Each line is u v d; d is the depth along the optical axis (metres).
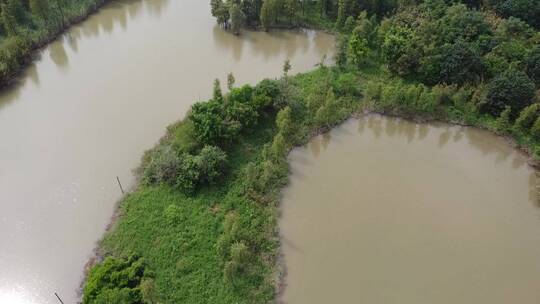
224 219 49.09
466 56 66.12
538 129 59.81
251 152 57.47
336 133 62.69
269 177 53.41
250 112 58.53
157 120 63.16
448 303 44.09
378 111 65.88
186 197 51.12
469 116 64.44
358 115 65.44
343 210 52.22
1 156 57.47
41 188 53.50
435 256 48.03
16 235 48.75
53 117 63.66
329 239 49.09
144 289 38.62
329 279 45.47
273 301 43.16
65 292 44.03
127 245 46.31
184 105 65.94
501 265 47.56
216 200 51.03
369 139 62.19
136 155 57.91
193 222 48.53
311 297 43.97
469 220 51.94
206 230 47.75
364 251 48.12
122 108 65.12
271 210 50.75
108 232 48.41
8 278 45.19
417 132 63.91
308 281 45.22
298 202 52.94
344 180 55.84
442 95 65.44
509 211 53.25
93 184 54.00
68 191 53.16
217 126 54.38
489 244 49.53
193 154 54.88
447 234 50.25
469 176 57.44
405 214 52.12
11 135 60.66
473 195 54.94
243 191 52.16
